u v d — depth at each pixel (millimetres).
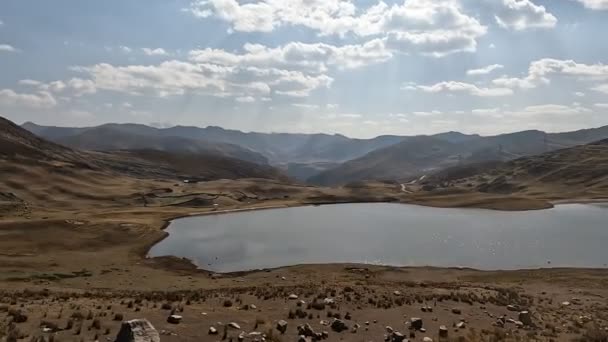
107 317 23781
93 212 133125
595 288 46781
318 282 49312
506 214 133250
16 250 68312
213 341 20266
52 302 29125
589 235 91625
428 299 34562
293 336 22203
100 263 64125
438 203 172125
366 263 68500
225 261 71625
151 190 197000
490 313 30375
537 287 47375
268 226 115750
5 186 155125
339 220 127688
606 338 23406
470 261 69000
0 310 24422
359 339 22438
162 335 20438
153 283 49250
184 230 108312
